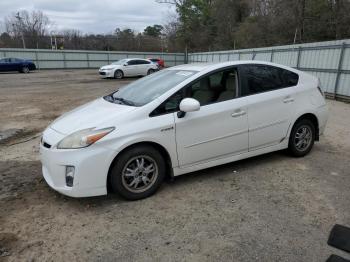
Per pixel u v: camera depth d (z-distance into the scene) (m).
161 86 4.23
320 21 24.66
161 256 2.82
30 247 2.96
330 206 3.65
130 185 3.75
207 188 4.12
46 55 35.47
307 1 25.25
